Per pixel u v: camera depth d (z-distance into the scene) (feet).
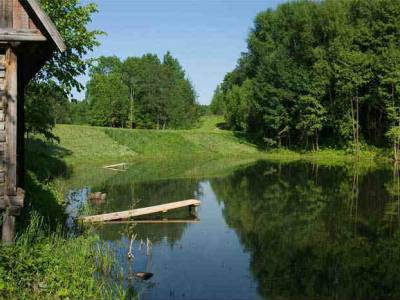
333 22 207.00
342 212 76.69
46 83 73.36
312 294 40.09
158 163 170.91
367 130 212.64
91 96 280.10
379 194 95.61
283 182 116.16
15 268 32.01
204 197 92.79
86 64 74.64
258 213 76.48
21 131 43.16
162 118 295.07
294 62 219.41
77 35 72.08
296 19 224.74
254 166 161.38
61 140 186.09
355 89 195.83
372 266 48.19
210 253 52.31
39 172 88.48
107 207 78.84
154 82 292.40
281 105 216.13
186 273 44.93
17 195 35.17
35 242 36.99
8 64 34.86
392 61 184.24
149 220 70.44
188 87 329.31
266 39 262.67
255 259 50.37
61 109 274.98
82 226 53.47
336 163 174.60
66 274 34.12
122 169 146.10
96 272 42.09
